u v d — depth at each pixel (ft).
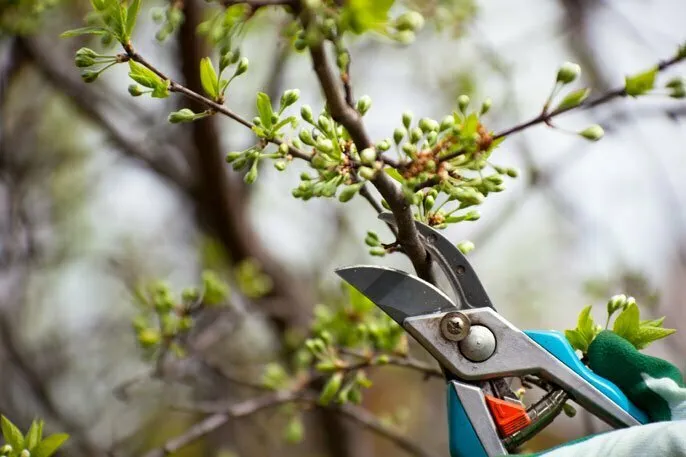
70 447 19.40
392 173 7.85
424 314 7.91
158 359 15.08
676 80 6.79
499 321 7.89
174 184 25.05
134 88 7.45
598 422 15.99
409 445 15.29
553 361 7.79
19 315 23.61
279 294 23.93
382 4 6.05
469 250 8.46
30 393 20.99
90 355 26.45
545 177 20.93
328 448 24.02
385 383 27.45
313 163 7.09
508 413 7.80
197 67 19.17
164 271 27.68
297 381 15.31
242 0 6.81
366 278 7.98
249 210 24.04
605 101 6.93
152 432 26.48
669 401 7.73
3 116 22.63
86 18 8.13
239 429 25.49
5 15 16.81
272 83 21.71
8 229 21.47
